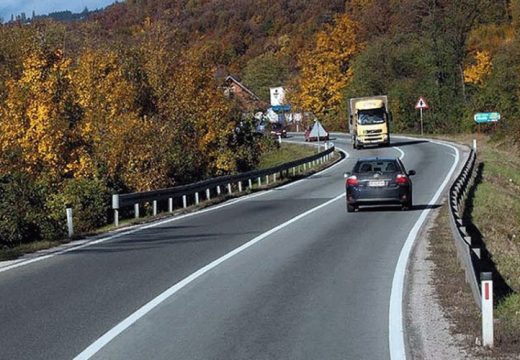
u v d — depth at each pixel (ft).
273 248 52.47
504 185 117.08
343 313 31.99
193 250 52.70
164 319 31.53
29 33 146.72
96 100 113.39
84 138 109.40
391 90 272.51
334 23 346.74
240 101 157.17
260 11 514.27
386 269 42.88
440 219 66.33
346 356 25.36
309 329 29.27
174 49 144.15
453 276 39.68
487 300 25.59
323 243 54.39
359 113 194.29
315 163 164.14
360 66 289.53
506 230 77.66
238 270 43.65
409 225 63.87
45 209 78.13
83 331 29.71
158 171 111.04
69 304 35.24
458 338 27.30
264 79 384.06
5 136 105.40
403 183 74.69
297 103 314.96
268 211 81.20
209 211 85.61
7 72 136.87
